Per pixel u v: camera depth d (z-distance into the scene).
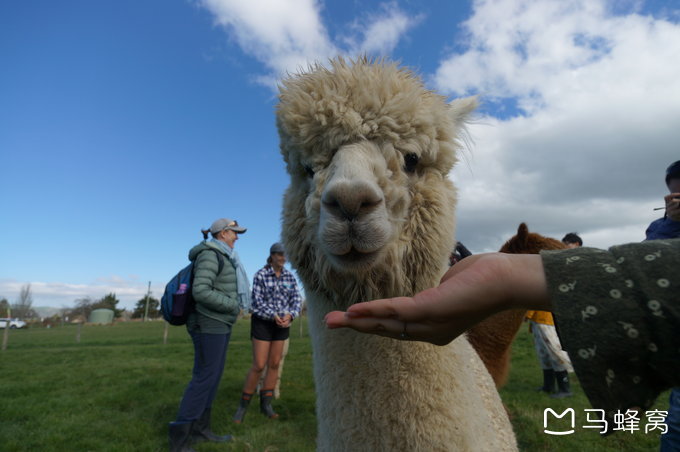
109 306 84.94
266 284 6.32
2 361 14.94
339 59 2.21
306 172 2.16
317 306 2.19
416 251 2.01
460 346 2.05
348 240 1.73
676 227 2.60
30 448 5.47
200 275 4.74
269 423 6.04
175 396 8.12
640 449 4.75
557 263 0.87
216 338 4.86
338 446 1.98
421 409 1.87
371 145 1.97
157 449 5.29
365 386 1.94
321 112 1.99
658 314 0.74
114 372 11.43
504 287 0.90
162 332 34.28
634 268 0.80
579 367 0.78
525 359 11.20
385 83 2.03
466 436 1.88
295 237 2.20
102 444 5.52
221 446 5.07
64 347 21.95
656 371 0.75
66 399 8.06
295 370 10.47
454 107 2.67
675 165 2.68
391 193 1.89
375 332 1.07
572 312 0.80
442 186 2.13
